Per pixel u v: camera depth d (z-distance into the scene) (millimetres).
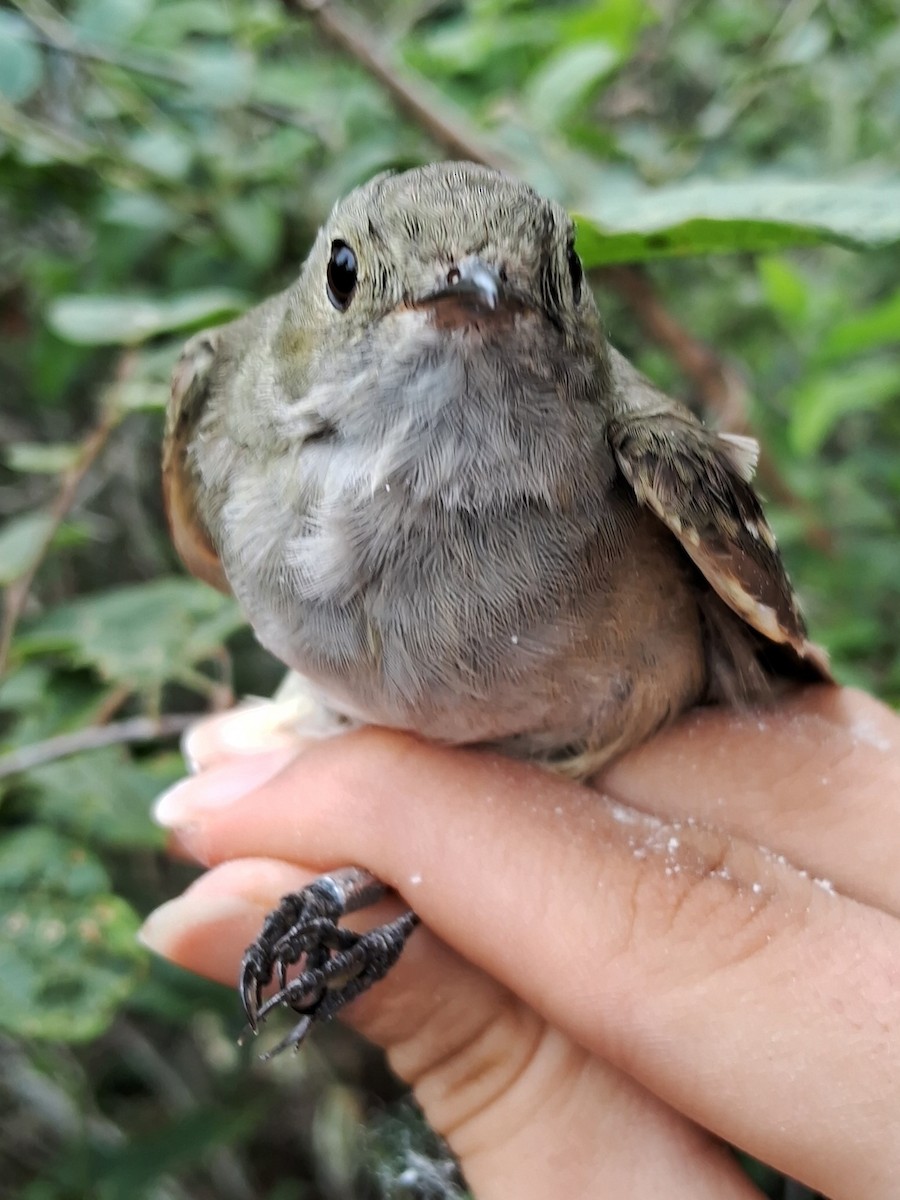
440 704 73
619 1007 64
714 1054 61
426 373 64
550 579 69
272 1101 131
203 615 100
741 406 122
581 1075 71
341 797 76
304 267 73
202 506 85
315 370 68
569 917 67
